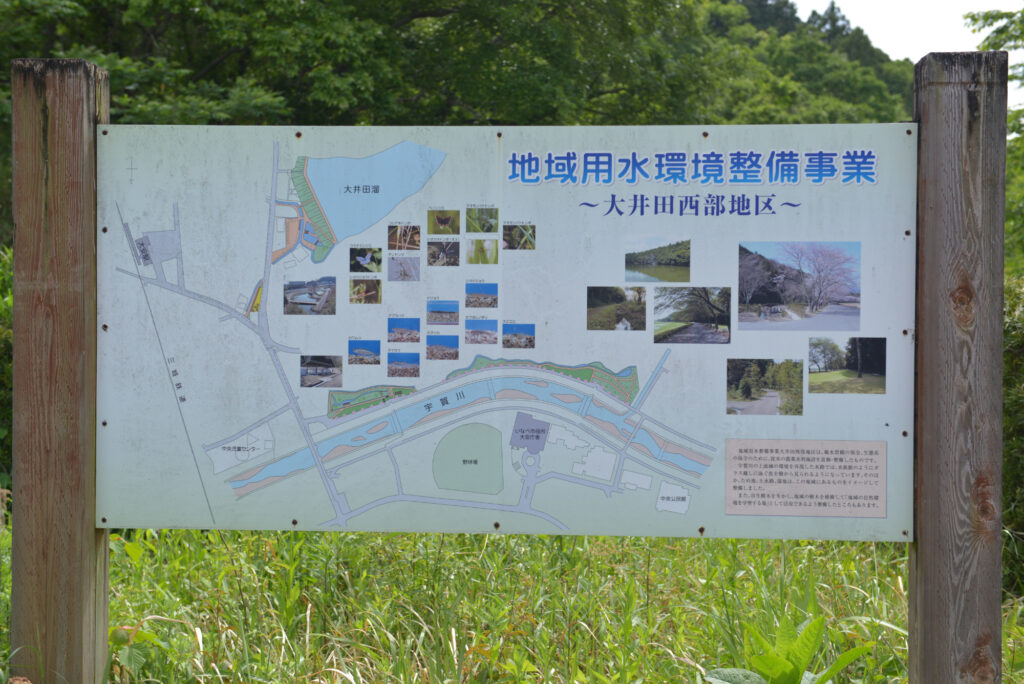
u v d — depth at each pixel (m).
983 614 2.66
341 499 2.89
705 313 2.82
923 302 2.69
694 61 17.78
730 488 2.81
